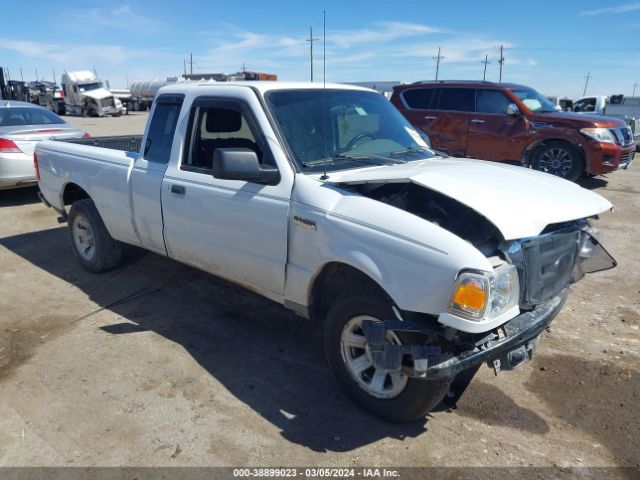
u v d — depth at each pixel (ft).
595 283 17.66
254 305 15.71
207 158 13.43
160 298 16.15
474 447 9.81
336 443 9.86
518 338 9.40
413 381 9.68
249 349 13.21
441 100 35.70
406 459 9.48
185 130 13.58
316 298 11.43
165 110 14.38
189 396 11.21
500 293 8.84
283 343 13.56
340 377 10.92
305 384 11.74
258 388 11.55
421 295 9.02
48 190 18.93
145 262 19.01
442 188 9.57
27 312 15.19
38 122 30.58
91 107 127.54
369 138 13.21
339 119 12.91
